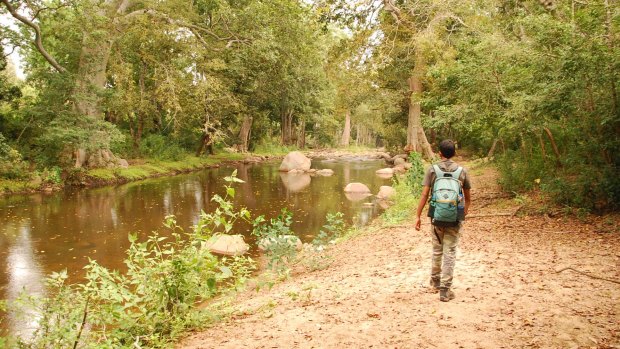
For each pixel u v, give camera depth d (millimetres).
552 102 8742
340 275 7656
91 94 24859
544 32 8875
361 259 8758
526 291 5469
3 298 8328
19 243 12461
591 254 6762
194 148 43750
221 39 32969
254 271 9695
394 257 8336
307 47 34094
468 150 34375
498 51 10109
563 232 8344
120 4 29312
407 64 28969
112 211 17391
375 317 5074
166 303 5363
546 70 9094
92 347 4508
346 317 5176
